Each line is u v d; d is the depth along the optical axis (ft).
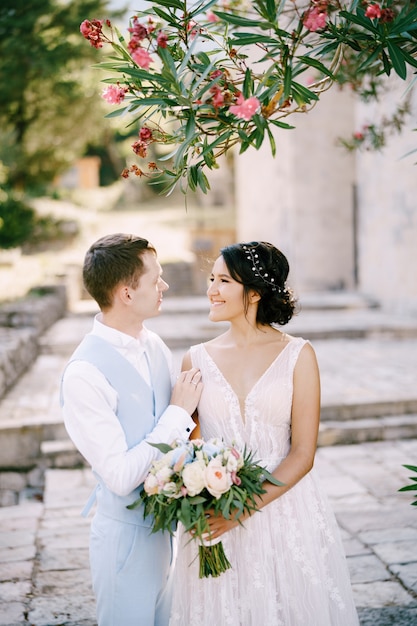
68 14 38.70
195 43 6.42
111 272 6.66
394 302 38.91
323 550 7.07
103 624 6.79
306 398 6.91
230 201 95.30
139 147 7.11
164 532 7.00
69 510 14.58
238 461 6.26
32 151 55.01
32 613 9.66
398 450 18.80
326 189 47.39
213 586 6.81
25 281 41.27
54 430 18.58
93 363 6.61
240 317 7.14
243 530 6.89
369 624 9.20
